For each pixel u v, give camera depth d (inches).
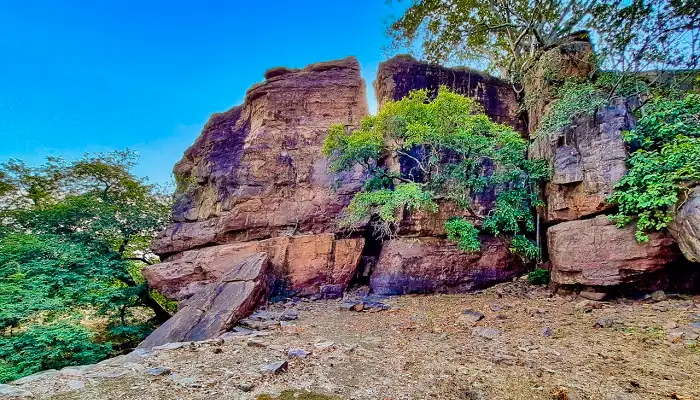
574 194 329.4
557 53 414.3
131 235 554.3
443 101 348.2
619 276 278.7
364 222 428.1
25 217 494.3
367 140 372.8
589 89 341.4
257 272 360.8
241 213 458.9
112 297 461.7
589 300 287.4
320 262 405.7
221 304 317.7
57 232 495.2
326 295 390.3
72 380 159.5
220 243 467.2
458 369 159.2
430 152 407.2
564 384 135.9
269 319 299.9
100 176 579.8
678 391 124.6
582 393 126.6
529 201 379.6
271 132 490.9
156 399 137.3
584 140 328.5
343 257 410.6
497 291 355.9
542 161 366.6
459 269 385.1
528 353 176.7
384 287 388.5
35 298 346.9
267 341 227.5
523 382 140.6
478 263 386.9
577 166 325.4
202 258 437.4
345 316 302.0
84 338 350.3
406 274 386.0
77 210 505.0
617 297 286.8
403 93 464.4
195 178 543.8
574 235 308.3
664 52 348.5
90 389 148.8
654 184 266.7
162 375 164.9
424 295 372.5
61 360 341.7
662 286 277.1
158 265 454.0
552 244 330.0
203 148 552.4
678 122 288.2
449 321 258.5
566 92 363.6
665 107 305.1
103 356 363.3
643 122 305.7
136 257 575.2
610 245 287.0
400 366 167.5
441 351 188.7
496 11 525.7
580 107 334.0
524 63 477.1
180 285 433.1
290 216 454.0
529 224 369.4
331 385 147.3
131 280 530.6
